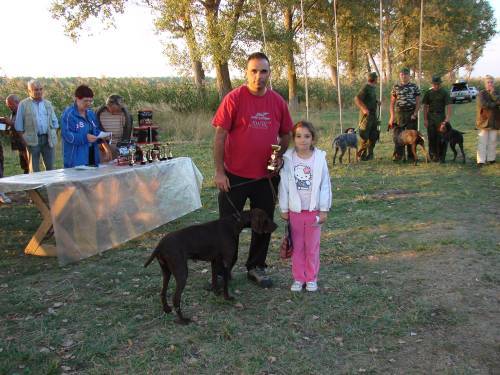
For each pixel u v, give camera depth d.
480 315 3.52
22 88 17.83
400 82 10.29
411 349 3.11
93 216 5.03
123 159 6.11
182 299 3.95
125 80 22.88
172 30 20.67
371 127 10.52
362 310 3.66
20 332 3.46
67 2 20.41
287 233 3.94
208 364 2.99
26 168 8.12
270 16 20.89
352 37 29.98
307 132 3.77
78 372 2.95
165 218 6.12
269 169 3.85
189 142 14.33
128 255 5.09
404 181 8.38
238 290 4.11
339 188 8.03
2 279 4.47
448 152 11.41
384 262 4.65
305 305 3.77
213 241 3.70
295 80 26.20
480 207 6.47
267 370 2.91
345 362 2.98
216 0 19.75
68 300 4.00
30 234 5.88
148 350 3.17
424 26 35.56
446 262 4.53
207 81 24.78
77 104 6.18
